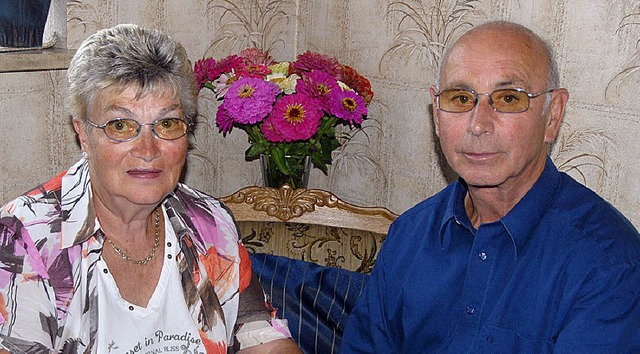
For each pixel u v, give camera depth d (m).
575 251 1.38
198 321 1.48
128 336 1.40
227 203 2.09
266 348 1.58
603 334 1.31
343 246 2.10
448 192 1.63
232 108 2.05
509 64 1.35
